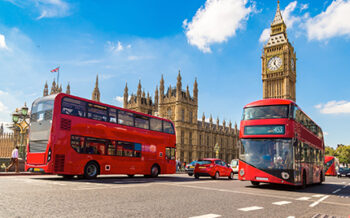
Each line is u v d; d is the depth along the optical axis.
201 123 110.25
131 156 23.09
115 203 9.32
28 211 7.53
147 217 7.39
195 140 92.25
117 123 22.31
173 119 88.94
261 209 9.60
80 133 19.47
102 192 11.99
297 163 17.75
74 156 18.92
